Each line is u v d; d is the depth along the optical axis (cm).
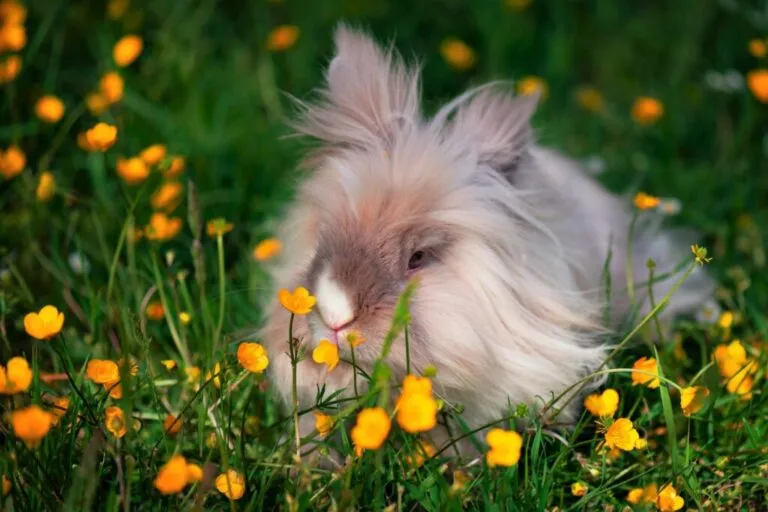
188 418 138
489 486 130
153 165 155
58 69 187
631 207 168
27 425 121
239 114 189
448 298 135
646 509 130
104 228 161
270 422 142
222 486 127
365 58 144
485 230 137
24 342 149
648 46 225
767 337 148
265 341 141
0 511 124
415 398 120
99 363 131
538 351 139
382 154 138
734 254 167
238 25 215
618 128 193
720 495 135
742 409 140
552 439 139
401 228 135
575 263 145
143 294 153
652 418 139
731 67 207
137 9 201
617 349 135
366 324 132
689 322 156
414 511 133
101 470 128
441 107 150
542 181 145
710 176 181
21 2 187
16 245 159
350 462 129
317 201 140
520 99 143
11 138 171
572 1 231
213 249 161
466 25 222
